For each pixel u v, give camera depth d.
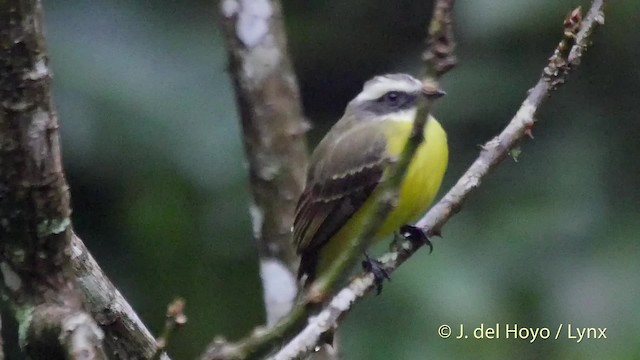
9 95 5.21
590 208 12.37
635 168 12.82
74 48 12.16
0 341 5.49
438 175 8.76
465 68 13.13
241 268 12.45
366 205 9.30
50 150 5.38
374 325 11.59
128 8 12.70
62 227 5.51
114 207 12.23
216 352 5.01
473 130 13.11
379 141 9.38
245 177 12.15
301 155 9.12
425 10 15.06
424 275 11.68
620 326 11.64
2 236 5.48
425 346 11.47
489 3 12.52
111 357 6.91
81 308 5.59
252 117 9.02
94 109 11.88
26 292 5.54
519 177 12.74
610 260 11.94
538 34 12.64
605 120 13.03
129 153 11.96
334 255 9.26
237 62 9.05
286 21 15.09
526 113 7.30
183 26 12.89
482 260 11.99
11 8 4.99
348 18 15.16
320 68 15.26
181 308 5.05
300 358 6.04
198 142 12.15
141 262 12.43
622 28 12.82
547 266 11.98
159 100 12.23
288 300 8.99
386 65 15.20
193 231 12.32
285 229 9.04
